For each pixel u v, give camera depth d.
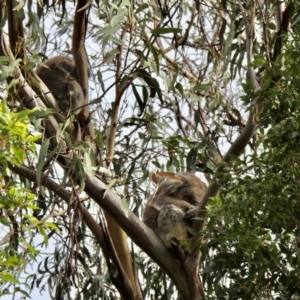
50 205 12.05
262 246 8.91
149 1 10.90
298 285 8.91
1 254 7.12
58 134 9.26
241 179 8.89
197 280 11.34
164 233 11.44
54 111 9.55
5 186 7.32
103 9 11.80
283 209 8.59
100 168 10.16
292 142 8.52
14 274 8.60
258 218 8.86
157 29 9.80
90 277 11.82
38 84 10.38
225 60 13.20
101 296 11.87
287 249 8.97
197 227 10.87
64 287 9.86
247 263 9.13
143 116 12.34
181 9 12.70
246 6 12.23
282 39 9.41
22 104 9.90
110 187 10.13
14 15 10.73
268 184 8.57
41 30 11.45
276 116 8.69
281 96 8.59
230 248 9.49
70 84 13.45
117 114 11.77
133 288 11.87
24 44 10.13
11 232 9.23
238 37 12.92
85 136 11.04
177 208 11.64
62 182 9.42
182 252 11.25
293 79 8.65
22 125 6.92
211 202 9.38
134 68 10.36
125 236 12.13
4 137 6.88
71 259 9.09
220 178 9.40
